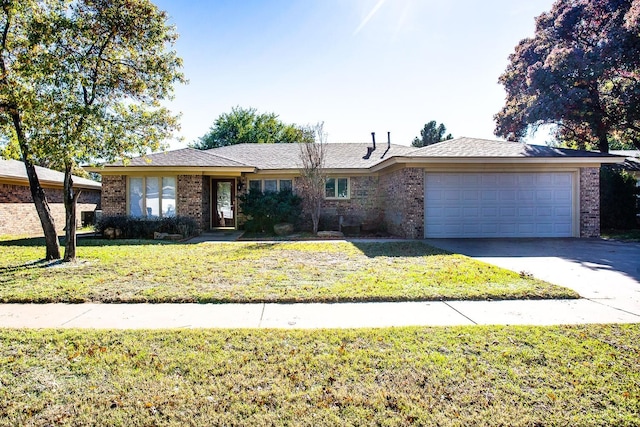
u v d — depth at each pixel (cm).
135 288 583
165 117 885
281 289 572
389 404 260
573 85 1703
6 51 755
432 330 400
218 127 4100
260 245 1126
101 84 813
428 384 285
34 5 751
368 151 1902
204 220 1555
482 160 1241
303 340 373
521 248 1045
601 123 1723
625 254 931
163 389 281
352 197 1683
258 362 324
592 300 523
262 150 1955
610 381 287
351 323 432
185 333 394
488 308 488
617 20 1599
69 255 825
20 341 372
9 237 1363
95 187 2122
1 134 827
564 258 870
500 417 243
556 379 290
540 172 1310
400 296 530
